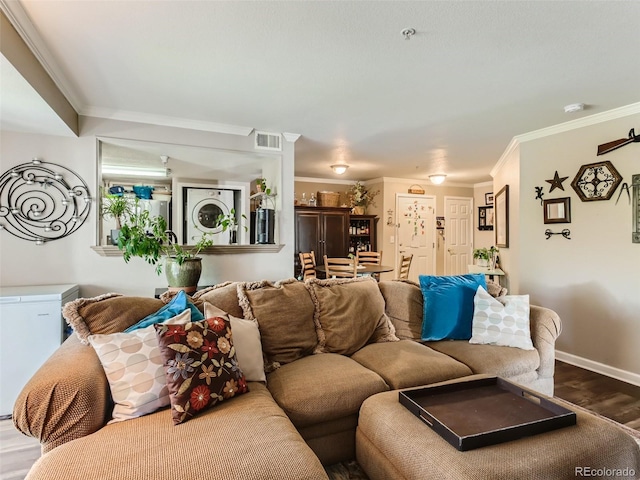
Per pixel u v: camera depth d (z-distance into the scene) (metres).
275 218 3.61
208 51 1.99
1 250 2.73
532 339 2.43
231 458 1.14
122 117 2.99
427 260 6.81
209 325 1.64
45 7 1.59
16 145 2.74
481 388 1.79
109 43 1.90
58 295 2.48
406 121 3.23
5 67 1.69
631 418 2.30
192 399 1.41
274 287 2.35
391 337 2.51
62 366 1.41
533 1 1.56
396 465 1.38
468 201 7.22
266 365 2.04
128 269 3.05
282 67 2.19
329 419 1.74
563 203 3.36
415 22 1.72
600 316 3.10
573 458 1.25
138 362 1.49
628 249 2.92
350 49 1.97
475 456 1.21
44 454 1.23
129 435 1.27
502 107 2.88
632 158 2.88
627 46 1.94
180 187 4.57
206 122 3.24
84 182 2.90
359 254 5.68
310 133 3.61
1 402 2.37
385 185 6.42
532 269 3.66
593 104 2.83
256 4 1.58
